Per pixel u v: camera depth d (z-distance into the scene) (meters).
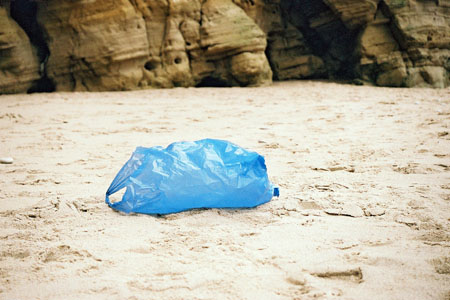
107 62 15.49
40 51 16.19
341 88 15.78
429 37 16.72
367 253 2.65
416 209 3.45
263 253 2.74
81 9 15.16
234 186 3.57
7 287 2.35
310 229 3.13
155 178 3.59
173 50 16.61
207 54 17.17
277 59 19.52
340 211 3.48
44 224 3.30
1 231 3.15
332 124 8.09
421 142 6.06
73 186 4.33
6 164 5.34
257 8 18.61
